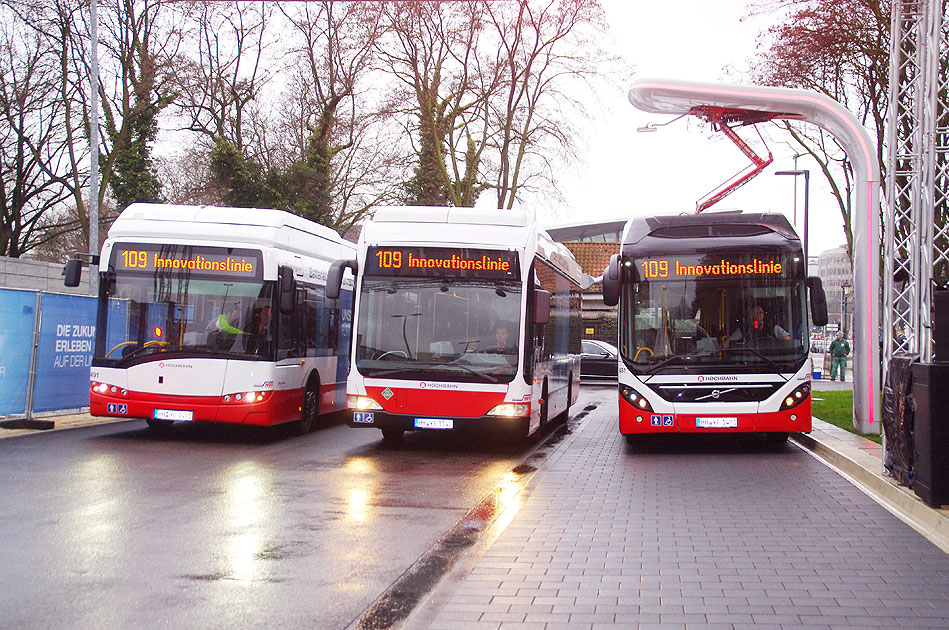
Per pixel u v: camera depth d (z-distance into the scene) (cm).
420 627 524
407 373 1374
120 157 3500
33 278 2442
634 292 1410
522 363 1373
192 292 1447
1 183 3366
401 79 3247
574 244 5638
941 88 1130
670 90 1627
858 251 1570
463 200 3325
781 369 1368
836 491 1041
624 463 1312
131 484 1020
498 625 529
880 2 2142
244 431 1659
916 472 912
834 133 1625
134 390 1430
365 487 1059
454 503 964
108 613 544
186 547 724
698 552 725
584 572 658
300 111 3703
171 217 1486
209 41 3572
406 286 1402
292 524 830
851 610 556
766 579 636
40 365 1570
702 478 1152
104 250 1462
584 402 2716
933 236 1068
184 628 520
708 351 1379
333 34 3538
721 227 1422
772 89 1606
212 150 3419
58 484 1002
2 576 622
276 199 3419
